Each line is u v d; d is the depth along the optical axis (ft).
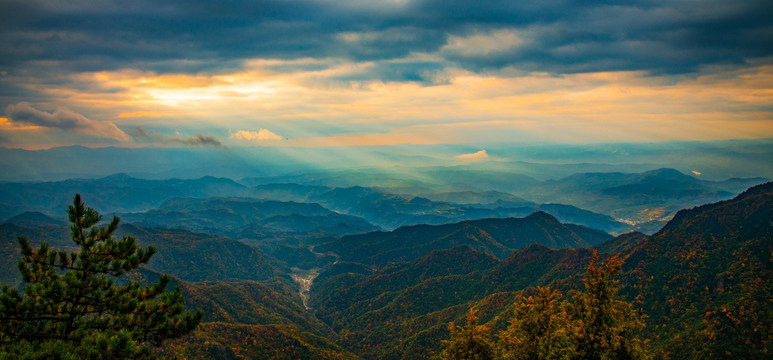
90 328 95.66
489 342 144.15
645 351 135.13
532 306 151.02
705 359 326.24
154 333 99.71
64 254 100.32
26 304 89.81
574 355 131.34
